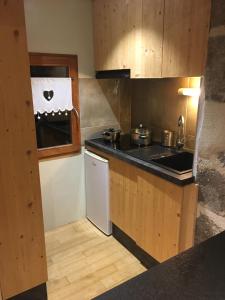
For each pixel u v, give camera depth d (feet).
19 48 4.85
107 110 9.63
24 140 5.28
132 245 8.10
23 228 5.71
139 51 6.81
